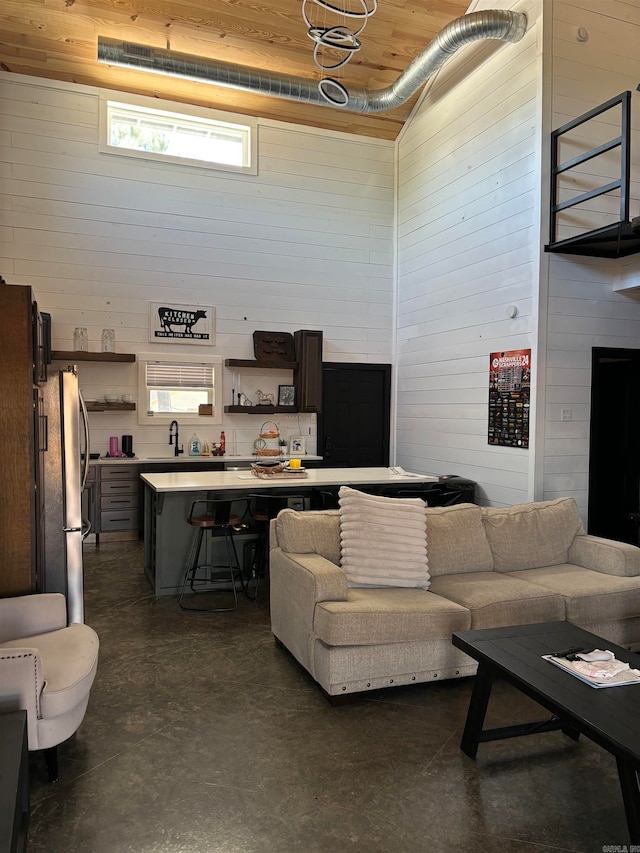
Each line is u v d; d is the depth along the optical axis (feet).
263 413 24.00
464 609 10.41
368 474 18.58
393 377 25.84
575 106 16.98
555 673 7.61
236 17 19.25
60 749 8.58
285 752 8.55
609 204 17.42
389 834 6.89
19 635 8.85
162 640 12.71
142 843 6.70
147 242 22.53
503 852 6.64
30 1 18.26
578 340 17.19
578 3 16.92
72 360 21.40
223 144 23.90
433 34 20.47
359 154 25.39
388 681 10.08
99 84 21.56
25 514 9.14
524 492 17.28
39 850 6.58
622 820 7.22
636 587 11.79
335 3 18.85
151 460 21.35
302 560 11.10
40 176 21.17
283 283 24.44
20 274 21.03
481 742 8.71
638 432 19.54
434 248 22.56
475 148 19.86
